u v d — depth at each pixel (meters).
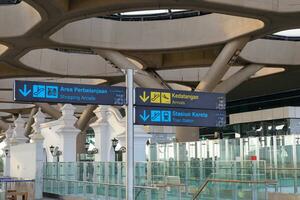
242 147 24.86
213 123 12.02
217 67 33.53
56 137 35.09
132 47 34.78
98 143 30.16
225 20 32.44
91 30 34.09
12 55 36.00
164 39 34.66
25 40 31.59
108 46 34.53
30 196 29.56
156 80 39.50
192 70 46.16
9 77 44.09
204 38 33.56
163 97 11.52
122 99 11.27
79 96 11.16
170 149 28.39
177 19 34.50
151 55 38.75
